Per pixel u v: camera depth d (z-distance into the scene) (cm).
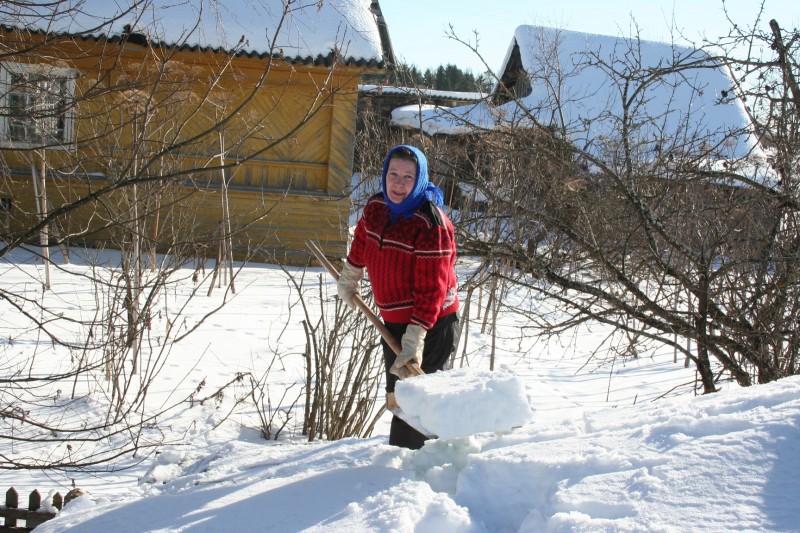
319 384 545
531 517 224
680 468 222
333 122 1225
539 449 265
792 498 197
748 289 538
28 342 678
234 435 526
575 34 1709
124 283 687
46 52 488
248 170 1234
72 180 1116
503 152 585
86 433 512
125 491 410
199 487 339
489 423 286
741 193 540
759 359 509
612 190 539
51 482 436
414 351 328
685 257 555
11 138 552
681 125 707
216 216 1205
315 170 1253
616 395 718
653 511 204
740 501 200
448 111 611
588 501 217
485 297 1102
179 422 544
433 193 343
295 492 288
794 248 514
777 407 252
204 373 662
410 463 312
